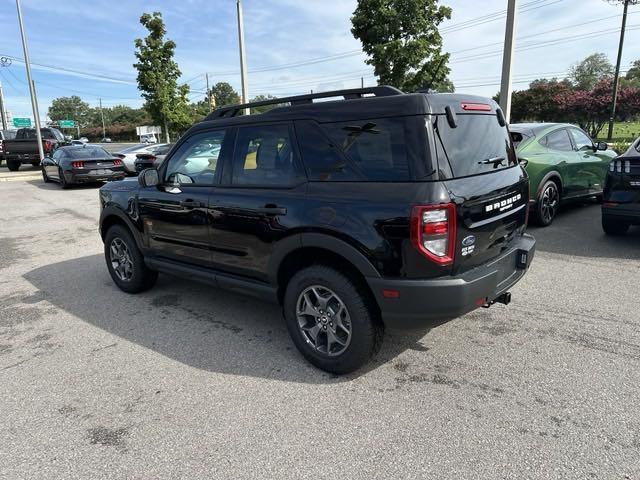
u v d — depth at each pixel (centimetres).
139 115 11506
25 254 717
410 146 281
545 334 379
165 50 2273
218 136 388
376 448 253
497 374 323
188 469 243
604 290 465
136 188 475
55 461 253
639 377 312
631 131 3984
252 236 355
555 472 230
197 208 396
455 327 398
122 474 241
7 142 2244
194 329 420
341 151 309
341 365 324
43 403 309
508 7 920
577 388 302
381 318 312
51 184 1686
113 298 508
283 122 341
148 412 294
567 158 737
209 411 293
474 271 302
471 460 241
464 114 316
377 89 316
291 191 330
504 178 337
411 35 1516
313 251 328
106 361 364
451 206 276
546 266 542
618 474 227
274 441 262
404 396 302
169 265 448
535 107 3631
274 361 355
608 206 608
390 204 281
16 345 398
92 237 823
